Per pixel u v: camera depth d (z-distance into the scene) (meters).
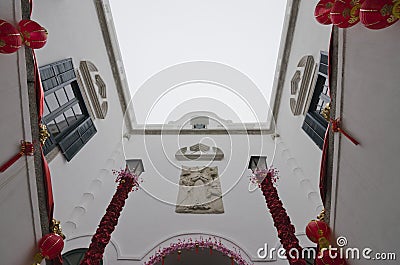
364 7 2.62
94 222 7.45
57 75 7.54
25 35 3.48
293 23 9.82
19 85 3.61
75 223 7.09
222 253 6.75
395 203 2.94
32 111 3.88
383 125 3.12
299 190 8.32
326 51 7.47
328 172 4.49
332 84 4.30
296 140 9.58
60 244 4.00
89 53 9.39
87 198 8.09
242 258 6.53
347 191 3.96
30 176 3.85
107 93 10.55
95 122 9.67
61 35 7.78
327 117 4.45
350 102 3.83
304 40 9.00
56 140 7.25
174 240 7.00
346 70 3.91
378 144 3.21
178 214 7.71
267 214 7.73
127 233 7.26
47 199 4.17
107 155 10.28
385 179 3.10
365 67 3.45
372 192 3.36
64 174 7.30
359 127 3.62
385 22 2.62
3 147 3.31
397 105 2.87
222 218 7.59
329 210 4.48
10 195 3.46
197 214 7.71
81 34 8.91
